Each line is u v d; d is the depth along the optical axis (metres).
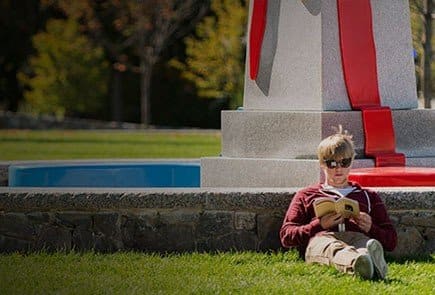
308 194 10.43
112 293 8.75
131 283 9.15
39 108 49.44
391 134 12.53
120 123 49.31
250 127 13.09
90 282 9.20
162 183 15.59
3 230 10.89
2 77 52.94
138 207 10.73
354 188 10.41
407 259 10.52
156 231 10.77
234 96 43.56
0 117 46.06
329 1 12.52
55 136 38.78
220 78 43.53
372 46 12.73
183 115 51.34
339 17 12.56
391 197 10.69
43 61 48.56
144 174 15.54
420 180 11.41
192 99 51.22
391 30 12.96
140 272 9.66
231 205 10.70
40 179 14.93
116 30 50.34
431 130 12.93
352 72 12.59
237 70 43.12
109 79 52.03
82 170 15.24
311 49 12.55
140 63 51.75
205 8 46.38
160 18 46.34
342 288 8.86
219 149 30.98
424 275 9.58
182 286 9.02
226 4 43.38
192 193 10.70
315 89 12.51
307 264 9.99
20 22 52.62
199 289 8.88
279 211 10.77
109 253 10.73
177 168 15.66
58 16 52.81
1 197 10.81
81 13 48.16
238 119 13.27
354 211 10.02
